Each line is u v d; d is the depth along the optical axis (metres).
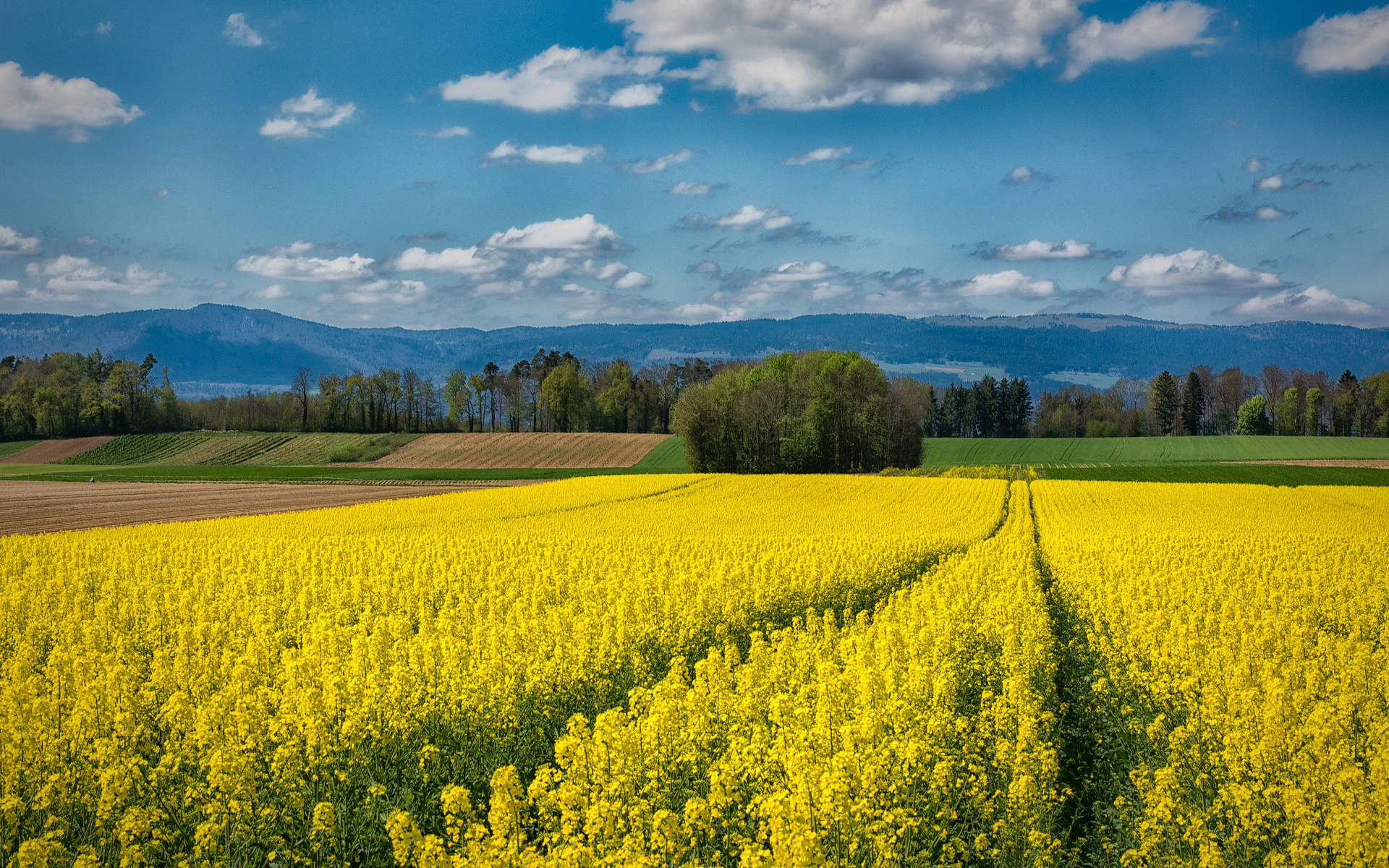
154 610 16.25
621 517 40.97
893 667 11.20
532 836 8.29
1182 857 7.98
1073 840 9.50
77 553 25.67
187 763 9.12
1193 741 9.86
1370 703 10.16
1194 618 14.38
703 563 22.58
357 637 12.96
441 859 6.66
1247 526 36.28
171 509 58.72
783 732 8.98
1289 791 7.63
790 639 14.12
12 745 8.63
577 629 13.66
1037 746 9.17
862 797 7.77
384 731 9.79
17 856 7.26
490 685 10.66
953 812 8.33
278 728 9.12
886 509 46.19
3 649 14.85
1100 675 14.11
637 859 6.71
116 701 10.20
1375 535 31.33
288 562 23.94
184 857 7.80
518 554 26.28
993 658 14.11
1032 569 22.22
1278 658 12.51
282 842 8.02
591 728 11.02
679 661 13.04
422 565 22.83
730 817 7.86
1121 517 41.34
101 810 8.05
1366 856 6.90
